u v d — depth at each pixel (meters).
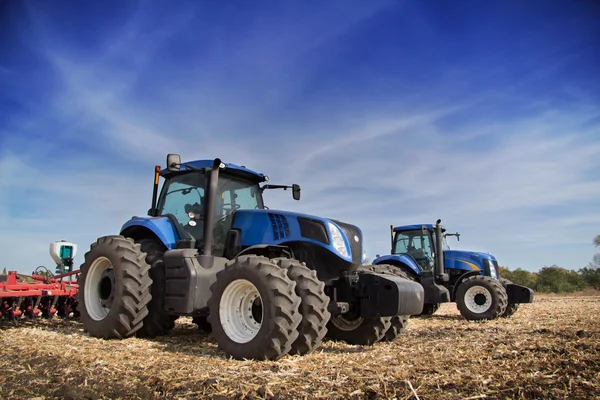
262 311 4.23
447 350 4.63
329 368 3.68
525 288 10.30
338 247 5.11
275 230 5.29
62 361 3.83
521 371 3.37
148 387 3.10
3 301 6.08
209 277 5.04
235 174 6.02
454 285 11.06
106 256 5.51
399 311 4.74
